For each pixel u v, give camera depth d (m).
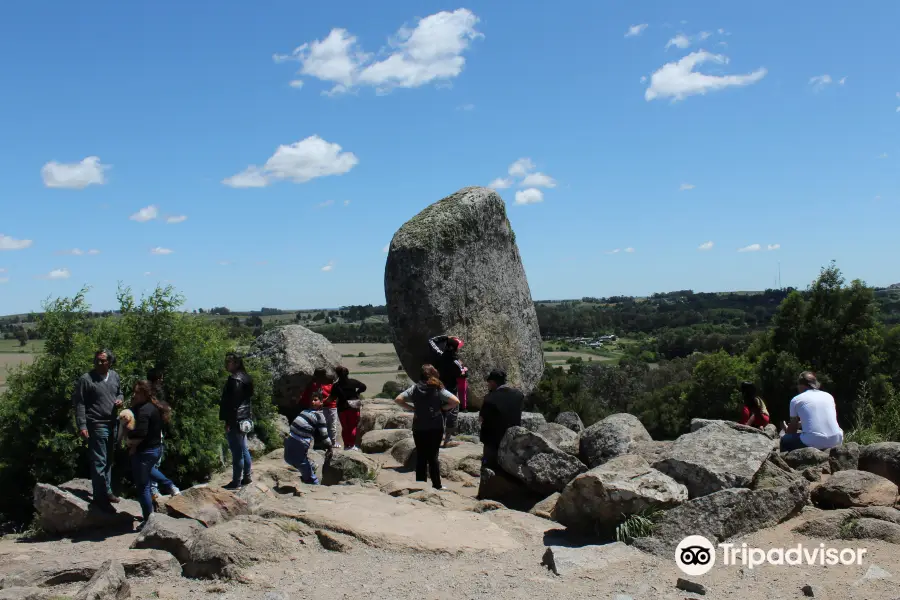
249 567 5.95
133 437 7.75
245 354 14.35
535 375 16.88
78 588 5.85
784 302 30.86
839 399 28.31
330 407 11.34
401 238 14.16
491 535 6.58
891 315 54.94
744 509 6.26
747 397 10.76
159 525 6.72
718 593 5.11
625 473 6.57
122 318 11.14
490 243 15.58
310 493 8.37
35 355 10.09
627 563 5.73
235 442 9.07
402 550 6.27
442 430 9.02
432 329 13.94
